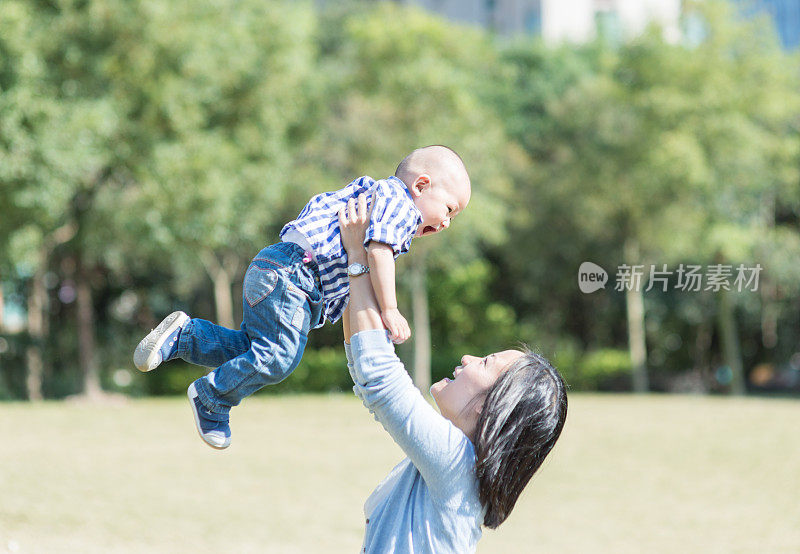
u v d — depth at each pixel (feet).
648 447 88.53
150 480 65.21
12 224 135.13
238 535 48.55
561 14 297.74
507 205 193.47
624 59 180.65
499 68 220.84
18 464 69.92
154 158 136.77
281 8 156.56
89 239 153.79
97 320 211.61
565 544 48.21
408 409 16.35
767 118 180.45
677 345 248.11
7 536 45.21
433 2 340.39
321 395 188.03
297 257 18.90
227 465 73.72
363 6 227.61
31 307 171.94
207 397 18.40
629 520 54.65
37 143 126.31
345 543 47.34
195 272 204.85
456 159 19.31
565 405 17.83
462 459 16.55
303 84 164.66
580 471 73.61
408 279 192.54
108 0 130.62
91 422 106.42
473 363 18.07
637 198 174.40
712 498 61.82
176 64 139.23
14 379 177.99
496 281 234.58
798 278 197.36
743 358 245.86
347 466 74.33
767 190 194.80
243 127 153.89
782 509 57.98
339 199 19.42
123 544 45.50
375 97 172.04
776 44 180.65
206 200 138.62
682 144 164.45
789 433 100.68
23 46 126.52
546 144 211.00
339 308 19.63
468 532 16.76
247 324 19.06
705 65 172.55
